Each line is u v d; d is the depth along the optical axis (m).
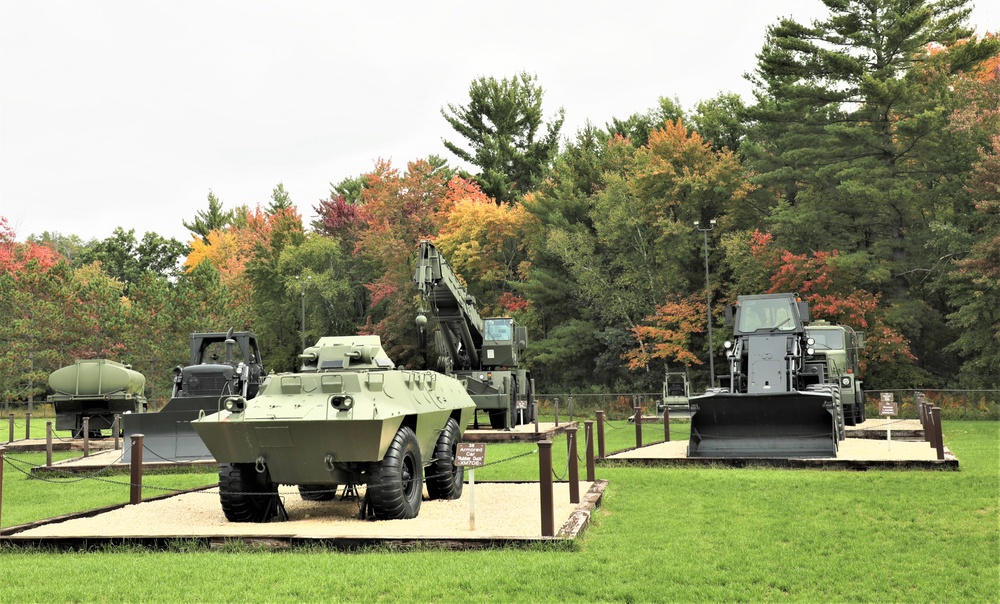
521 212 51.38
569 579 7.87
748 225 42.22
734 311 20.14
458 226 52.19
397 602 7.25
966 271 31.98
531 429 27.41
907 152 35.94
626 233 44.00
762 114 38.16
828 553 9.02
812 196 37.62
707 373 43.16
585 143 56.03
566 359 48.59
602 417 17.66
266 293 62.00
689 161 43.84
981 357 33.34
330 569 8.36
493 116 66.12
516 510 11.72
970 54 35.59
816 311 35.00
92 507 13.95
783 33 37.19
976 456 17.42
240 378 19.12
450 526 10.54
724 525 10.59
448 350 27.27
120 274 80.88
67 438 29.70
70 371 27.20
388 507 10.97
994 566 8.32
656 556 8.84
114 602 7.45
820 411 16.75
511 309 49.88
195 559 9.01
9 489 16.59
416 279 25.05
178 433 19.12
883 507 11.59
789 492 13.05
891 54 36.28
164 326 49.09
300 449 10.77
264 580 8.01
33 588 7.91
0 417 47.47
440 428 13.10
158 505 13.11
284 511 11.78
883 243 35.34
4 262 57.34
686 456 17.41
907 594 7.43
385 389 11.47
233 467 11.29
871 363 36.72
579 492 12.91
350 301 58.88
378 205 53.53
